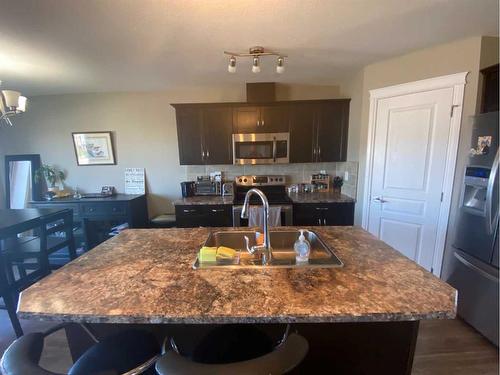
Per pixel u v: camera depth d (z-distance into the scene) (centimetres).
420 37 202
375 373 114
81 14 159
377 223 280
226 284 102
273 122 328
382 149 268
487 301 176
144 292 97
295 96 352
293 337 77
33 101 362
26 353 74
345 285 100
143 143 369
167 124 364
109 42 199
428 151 238
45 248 220
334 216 317
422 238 249
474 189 189
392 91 252
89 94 359
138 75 285
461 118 216
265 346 106
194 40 198
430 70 228
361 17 169
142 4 150
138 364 93
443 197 231
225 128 330
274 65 263
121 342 103
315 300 90
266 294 94
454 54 213
